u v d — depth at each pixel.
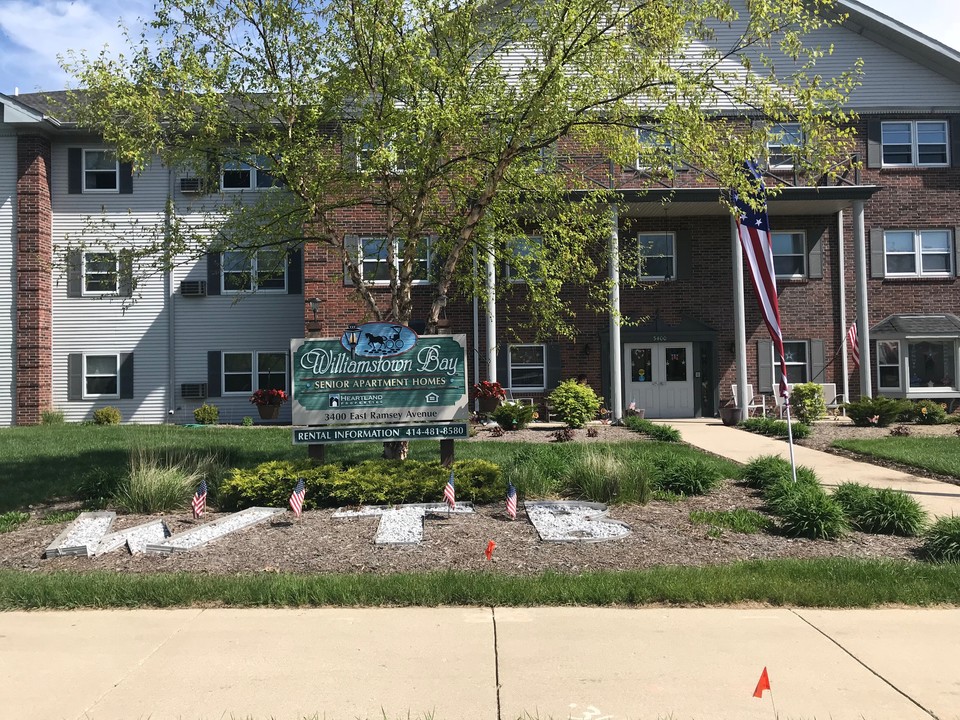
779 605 5.66
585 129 10.48
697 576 6.09
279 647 4.83
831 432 16.45
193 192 21.56
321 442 9.85
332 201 12.52
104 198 22.02
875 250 21.53
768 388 21.11
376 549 7.12
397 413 9.89
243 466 11.80
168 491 9.02
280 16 9.89
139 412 22.27
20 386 21.38
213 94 9.66
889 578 6.06
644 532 7.68
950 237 21.69
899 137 21.86
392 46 9.39
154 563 6.84
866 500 8.20
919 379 21.20
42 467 12.01
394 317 10.87
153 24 9.88
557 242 11.81
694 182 20.78
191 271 22.52
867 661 4.57
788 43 9.56
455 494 8.95
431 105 9.02
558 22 9.08
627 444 14.55
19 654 4.75
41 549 7.41
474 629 5.14
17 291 21.44
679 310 21.06
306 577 6.19
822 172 9.98
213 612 5.56
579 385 18.12
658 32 9.12
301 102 10.22
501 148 9.74
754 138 9.29
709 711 3.89
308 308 20.20
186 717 3.88
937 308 21.58
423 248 11.46
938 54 21.41
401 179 10.26
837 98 9.27
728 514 8.30
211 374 22.34
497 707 3.96
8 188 21.48
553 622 5.28
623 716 3.85
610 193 13.27
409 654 4.70
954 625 5.22
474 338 20.59
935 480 10.96
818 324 21.33
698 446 14.59
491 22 10.38
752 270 10.38
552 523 7.93
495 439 15.42
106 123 10.15
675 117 9.21
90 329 22.27
